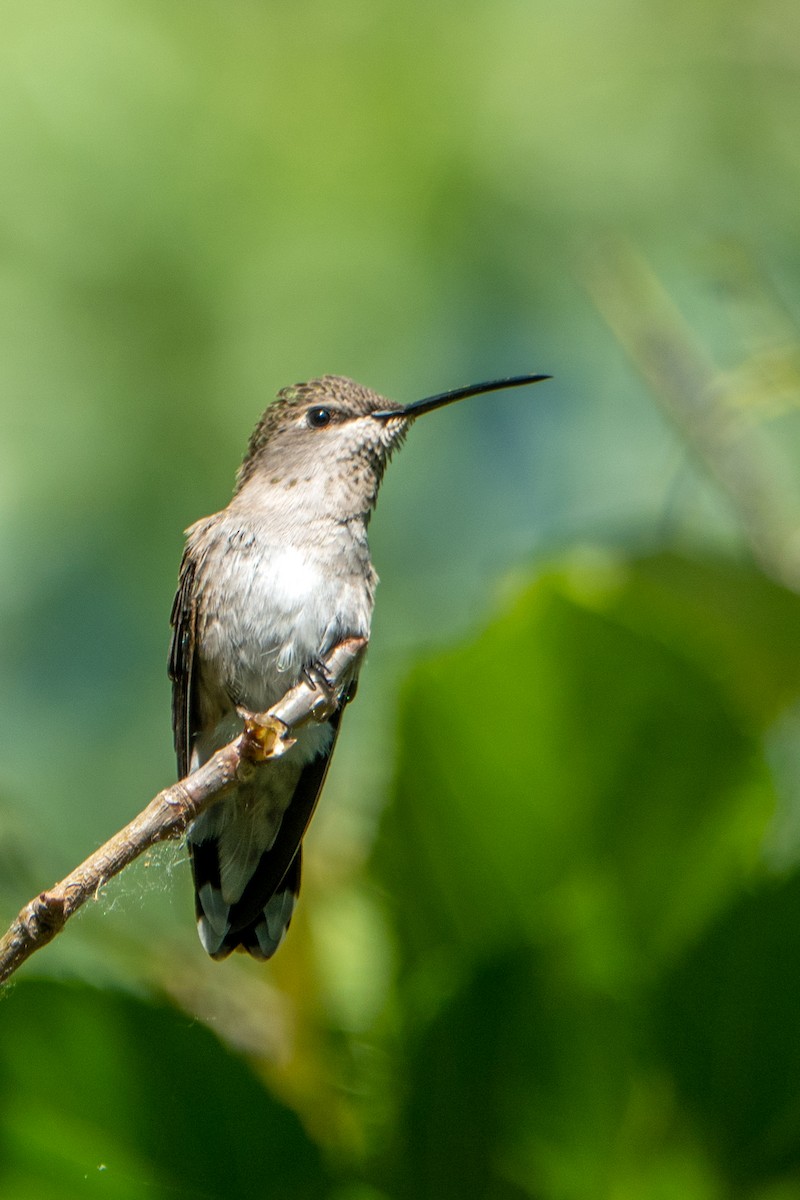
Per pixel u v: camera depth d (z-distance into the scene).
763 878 5.12
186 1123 4.97
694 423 8.40
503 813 5.58
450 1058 4.93
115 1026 5.00
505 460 13.64
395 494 13.48
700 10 14.79
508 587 6.00
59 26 13.36
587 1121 4.93
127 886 6.57
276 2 14.09
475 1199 4.91
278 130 13.56
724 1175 4.95
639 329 8.77
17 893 6.79
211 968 6.54
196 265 12.98
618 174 14.02
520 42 14.35
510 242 13.62
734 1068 4.98
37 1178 4.93
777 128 14.64
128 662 12.52
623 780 5.59
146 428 12.64
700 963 5.04
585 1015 4.96
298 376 12.84
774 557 7.97
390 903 5.56
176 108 13.36
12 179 12.81
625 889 5.48
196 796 5.07
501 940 4.99
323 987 5.86
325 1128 5.15
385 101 13.80
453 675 5.63
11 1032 4.98
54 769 12.30
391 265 13.27
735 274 8.96
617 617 5.68
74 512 12.46
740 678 7.41
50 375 12.55
